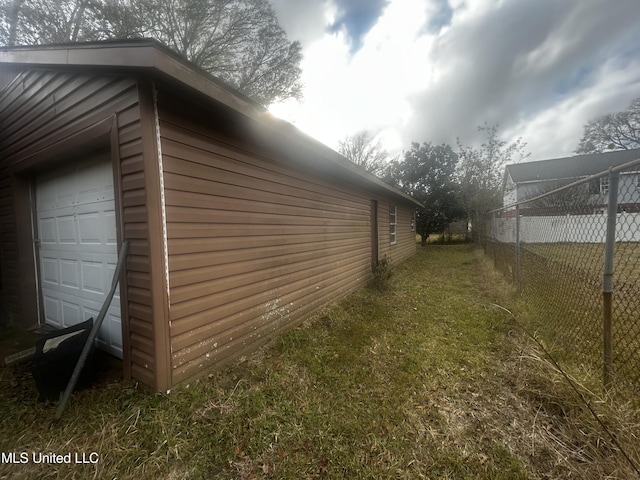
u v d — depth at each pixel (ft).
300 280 12.72
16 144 11.28
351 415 6.48
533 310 11.87
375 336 11.14
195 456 5.27
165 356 6.82
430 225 57.47
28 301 11.88
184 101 7.27
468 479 4.80
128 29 27.02
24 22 23.57
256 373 8.23
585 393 6.13
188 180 7.44
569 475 4.77
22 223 11.74
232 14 30.96
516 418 6.21
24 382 7.84
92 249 9.30
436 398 7.07
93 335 6.73
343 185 17.44
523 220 15.57
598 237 8.23
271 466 5.15
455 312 13.82
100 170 8.70
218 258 8.38
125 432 5.71
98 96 7.48
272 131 9.30
